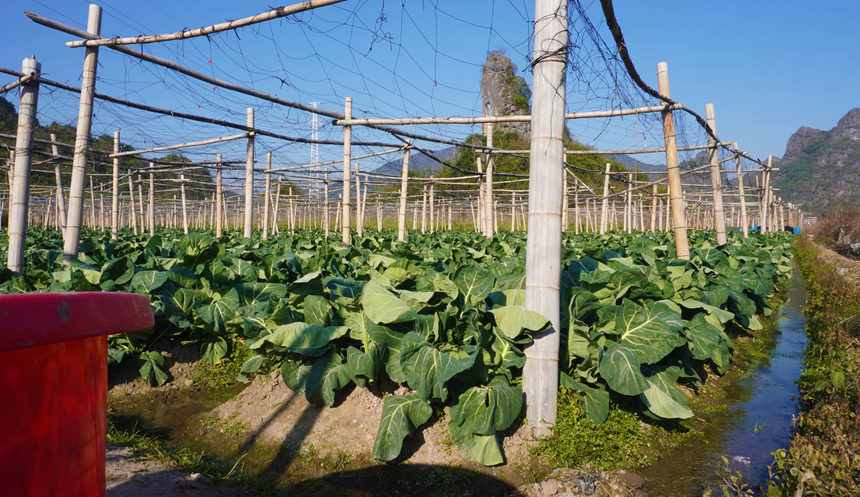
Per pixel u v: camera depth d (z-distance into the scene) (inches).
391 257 358.9
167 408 247.4
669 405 212.1
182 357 283.7
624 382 192.7
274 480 183.5
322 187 1138.0
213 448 207.8
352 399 212.7
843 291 521.0
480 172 943.0
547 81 198.5
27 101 337.1
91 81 335.0
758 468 199.8
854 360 257.9
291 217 1657.2
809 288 671.1
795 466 174.9
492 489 176.6
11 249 332.8
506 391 188.7
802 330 455.5
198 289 298.2
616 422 207.3
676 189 386.6
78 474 43.1
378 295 210.2
